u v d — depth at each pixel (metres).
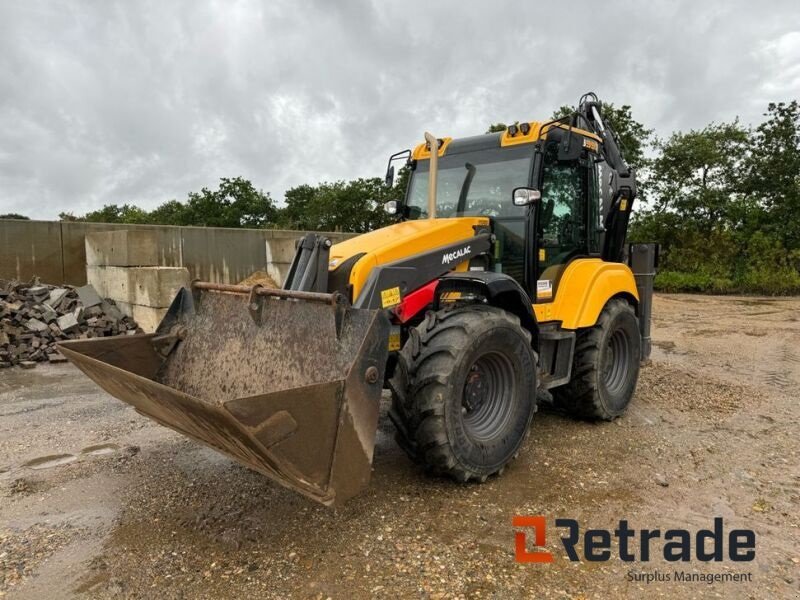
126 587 2.46
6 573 2.57
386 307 3.39
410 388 3.21
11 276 9.79
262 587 2.45
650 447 4.16
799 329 10.27
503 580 2.49
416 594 2.39
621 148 5.96
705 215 22.73
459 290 3.67
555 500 3.27
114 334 8.34
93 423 4.75
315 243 3.47
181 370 3.67
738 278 18.44
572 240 4.74
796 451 4.13
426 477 3.57
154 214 36.53
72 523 3.02
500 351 3.49
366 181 34.81
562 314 4.40
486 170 4.49
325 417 2.52
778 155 23.47
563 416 4.91
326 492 2.56
